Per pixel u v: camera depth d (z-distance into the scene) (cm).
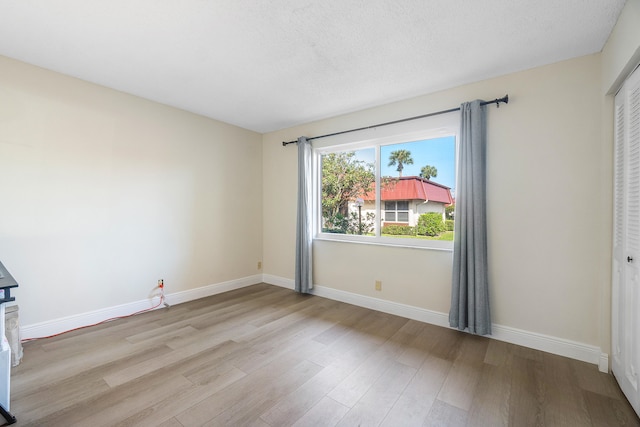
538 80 230
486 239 249
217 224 384
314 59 225
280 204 423
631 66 159
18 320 214
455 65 231
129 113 298
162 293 328
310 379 191
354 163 357
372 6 165
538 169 230
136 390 177
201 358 217
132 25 185
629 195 168
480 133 246
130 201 301
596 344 210
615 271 189
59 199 255
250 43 205
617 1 158
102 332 260
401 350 231
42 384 182
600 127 208
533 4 162
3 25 185
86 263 272
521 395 175
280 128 418
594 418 155
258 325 279
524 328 237
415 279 296
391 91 282
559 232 223
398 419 155
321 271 375
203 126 365
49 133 249
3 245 229
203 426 149
